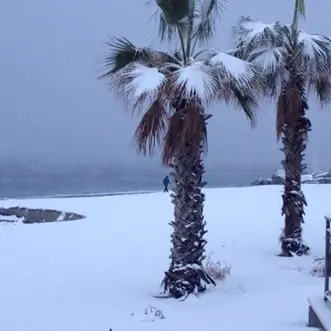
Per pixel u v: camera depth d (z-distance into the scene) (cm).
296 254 1583
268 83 1507
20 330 846
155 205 3250
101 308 998
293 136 1574
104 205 3294
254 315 848
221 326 786
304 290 1069
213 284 1150
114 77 1121
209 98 1020
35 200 3719
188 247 1110
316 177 4741
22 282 1270
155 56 1131
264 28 1480
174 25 1101
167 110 1066
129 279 1294
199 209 1119
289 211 1594
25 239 2053
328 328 595
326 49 1464
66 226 2430
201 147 1109
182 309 983
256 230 2173
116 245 1861
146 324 849
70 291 1161
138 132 1055
